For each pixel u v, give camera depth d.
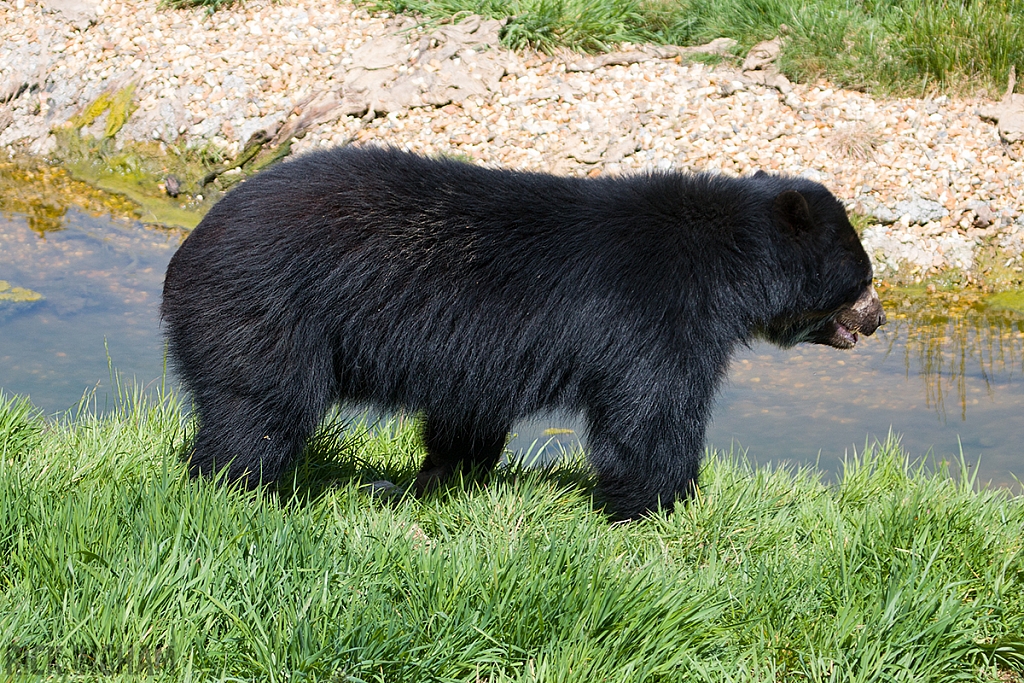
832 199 7.44
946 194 14.31
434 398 6.76
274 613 5.07
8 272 12.54
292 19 17.08
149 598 5.04
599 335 6.68
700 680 5.24
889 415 10.27
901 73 15.83
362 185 6.50
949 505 6.97
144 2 17.75
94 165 15.77
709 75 15.99
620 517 7.05
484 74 15.78
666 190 6.99
